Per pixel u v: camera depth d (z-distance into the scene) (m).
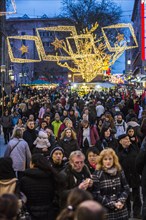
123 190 6.13
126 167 8.70
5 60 49.09
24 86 62.75
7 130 21.19
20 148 9.74
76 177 6.09
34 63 101.25
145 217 7.00
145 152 7.28
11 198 3.39
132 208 9.20
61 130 13.36
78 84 47.09
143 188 7.30
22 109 24.55
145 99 29.56
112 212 5.91
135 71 82.25
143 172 7.31
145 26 32.84
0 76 44.31
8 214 3.31
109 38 63.59
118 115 14.02
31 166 5.81
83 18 63.91
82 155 6.16
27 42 97.81
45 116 15.61
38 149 10.45
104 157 6.04
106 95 39.34
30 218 5.55
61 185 5.68
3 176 5.76
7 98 33.34
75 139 10.54
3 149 18.95
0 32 44.91
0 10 38.62
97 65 44.56
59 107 23.33
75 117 17.94
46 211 5.64
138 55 72.62
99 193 5.93
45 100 31.69
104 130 10.86
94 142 12.26
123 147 8.83
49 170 5.68
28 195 5.65
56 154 7.04
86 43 43.44
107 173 6.05
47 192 5.66
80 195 3.61
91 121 17.84
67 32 63.47
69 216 3.53
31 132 11.62
